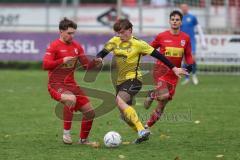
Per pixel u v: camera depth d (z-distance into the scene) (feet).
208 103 117.60
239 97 127.03
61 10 220.84
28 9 225.76
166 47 84.84
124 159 67.41
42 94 131.03
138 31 199.31
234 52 176.14
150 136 82.53
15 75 171.53
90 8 223.51
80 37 181.27
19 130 87.61
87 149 73.51
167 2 214.90
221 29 202.08
